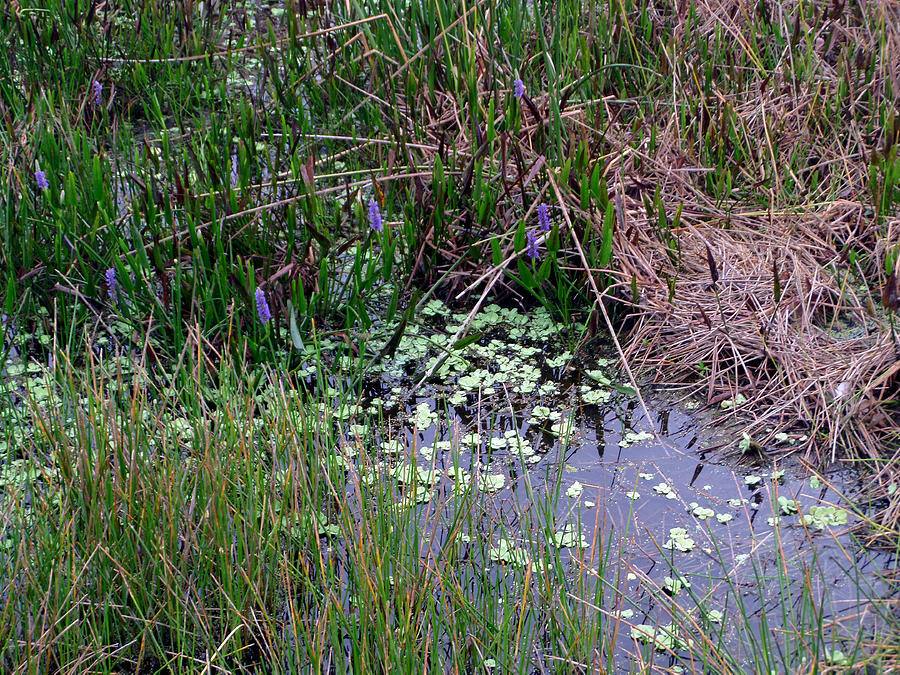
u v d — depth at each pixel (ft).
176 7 20.54
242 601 8.94
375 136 17.15
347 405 12.09
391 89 17.04
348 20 18.74
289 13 18.63
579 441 11.47
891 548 9.47
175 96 19.86
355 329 13.65
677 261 13.70
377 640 8.23
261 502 9.68
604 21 18.22
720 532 9.93
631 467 10.99
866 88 16.43
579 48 17.89
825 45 17.24
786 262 13.60
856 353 11.85
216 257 13.75
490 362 13.04
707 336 12.60
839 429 10.99
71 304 13.71
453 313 14.08
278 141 17.89
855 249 13.92
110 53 20.21
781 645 8.56
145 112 19.11
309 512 9.68
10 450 10.30
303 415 10.34
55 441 10.19
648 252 13.97
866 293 13.03
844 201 14.51
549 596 8.57
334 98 18.04
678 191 15.28
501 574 9.53
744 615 8.18
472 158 14.97
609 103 17.25
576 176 14.29
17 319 13.44
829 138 15.97
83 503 9.03
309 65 18.84
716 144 15.66
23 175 14.15
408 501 10.03
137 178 14.99
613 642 7.95
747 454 11.03
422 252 14.07
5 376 12.55
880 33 17.13
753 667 7.97
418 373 12.85
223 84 18.69
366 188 16.02
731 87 17.20
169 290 13.03
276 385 12.31
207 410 11.37
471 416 12.01
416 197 14.25
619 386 12.28
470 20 17.92
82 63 19.31
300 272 13.75
